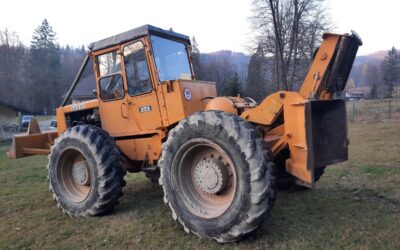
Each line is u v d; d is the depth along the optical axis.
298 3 14.59
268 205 3.24
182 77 5.11
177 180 3.82
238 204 3.32
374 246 3.20
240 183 3.32
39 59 63.62
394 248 3.14
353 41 3.98
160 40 4.80
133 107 4.83
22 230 4.18
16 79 62.69
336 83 3.99
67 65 72.44
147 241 3.63
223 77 33.06
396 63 58.00
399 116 20.31
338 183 5.48
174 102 4.40
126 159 5.09
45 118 51.34
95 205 4.47
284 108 3.68
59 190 4.87
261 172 3.23
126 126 4.94
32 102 63.03
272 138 3.90
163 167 3.91
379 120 18.92
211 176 3.66
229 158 3.42
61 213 4.84
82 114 5.70
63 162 4.92
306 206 4.43
